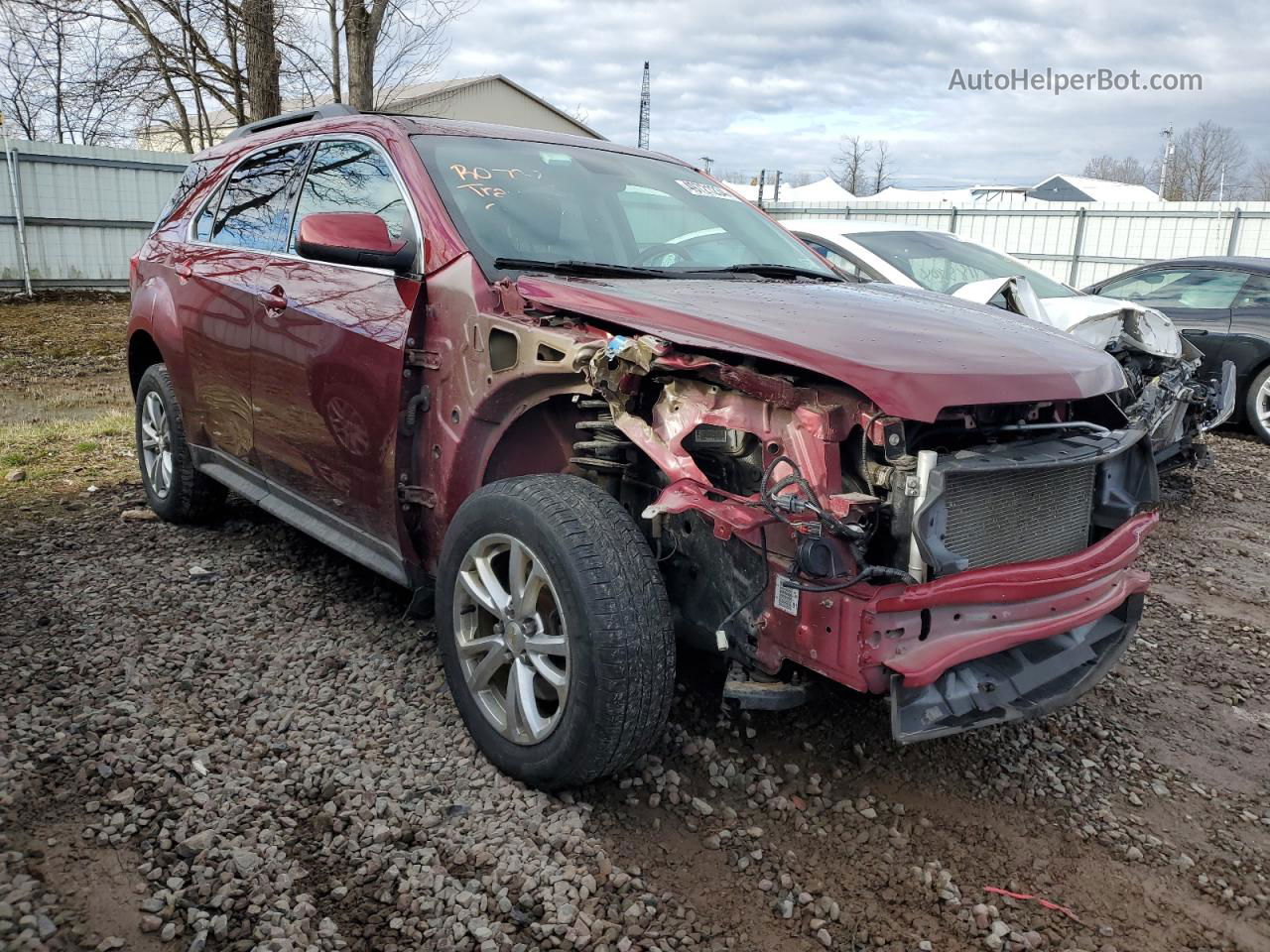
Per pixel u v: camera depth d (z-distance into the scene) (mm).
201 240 4668
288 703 3162
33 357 12219
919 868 2574
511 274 3105
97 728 2912
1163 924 2451
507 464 3068
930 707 2510
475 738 2873
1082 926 2420
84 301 18344
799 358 2391
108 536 4809
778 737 3164
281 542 4762
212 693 3199
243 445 4242
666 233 3824
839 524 2254
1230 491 7379
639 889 2400
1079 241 18625
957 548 2535
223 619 3816
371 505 3430
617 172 4012
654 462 2791
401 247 3303
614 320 2717
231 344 4156
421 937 2174
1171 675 4035
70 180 18750
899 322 2854
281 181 4199
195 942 2074
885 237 7773
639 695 2475
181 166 19922
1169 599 4992
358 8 11961
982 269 7652
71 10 14680
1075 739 3398
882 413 2318
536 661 2680
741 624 2582
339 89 14117
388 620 3861
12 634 3559
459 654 2900
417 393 3221
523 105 34562
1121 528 3020
